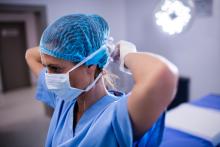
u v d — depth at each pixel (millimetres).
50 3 3113
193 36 2742
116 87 726
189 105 1843
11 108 4160
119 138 539
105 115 590
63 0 3189
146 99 443
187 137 1324
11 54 5746
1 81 5625
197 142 1268
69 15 649
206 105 1838
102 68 644
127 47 610
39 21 3188
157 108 452
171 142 1274
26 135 2904
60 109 826
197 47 2742
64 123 764
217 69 2627
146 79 447
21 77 5984
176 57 2977
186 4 1701
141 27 3328
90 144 581
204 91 2797
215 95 2105
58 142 734
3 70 5621
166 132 1386
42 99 926
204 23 2617
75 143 653
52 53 608
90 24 624
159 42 3121
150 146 582
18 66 5895
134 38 3492
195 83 2861
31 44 6094
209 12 2549
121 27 3604
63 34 603
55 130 792
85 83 628
